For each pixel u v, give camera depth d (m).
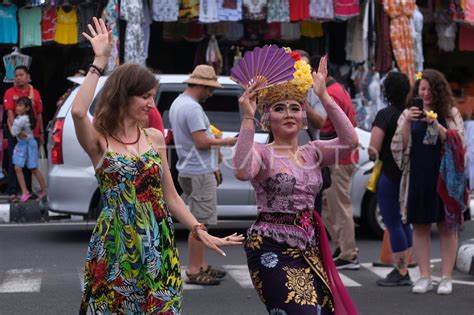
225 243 6.87
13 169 18.94
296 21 19.66
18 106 18.67
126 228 6.67
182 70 21.61
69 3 19.14
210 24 20.28
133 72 6.75
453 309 10.51
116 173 6.68
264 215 7.05
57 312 10.27
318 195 11.10
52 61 21.42
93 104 14.35
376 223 15.43
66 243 15.05
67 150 14.80
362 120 20.17
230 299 10.95
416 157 11.02
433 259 13.79
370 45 20.09
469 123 20.55
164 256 6.75
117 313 6.70
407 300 10.98
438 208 11.09
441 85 11.06
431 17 21.20
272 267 6.91
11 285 11.70
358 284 11.97
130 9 18.47
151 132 6.95
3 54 21.22
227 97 14.96
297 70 6.99
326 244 7.13
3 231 16.48
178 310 6.77
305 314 6.72
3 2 19.30
